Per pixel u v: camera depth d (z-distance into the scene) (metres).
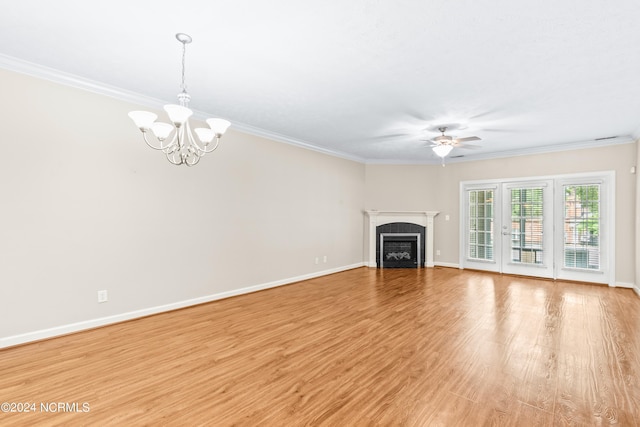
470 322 3.53
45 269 2.99
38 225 2.95
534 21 2.09
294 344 2.94
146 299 3.69
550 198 5.85
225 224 4.49
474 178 6.75
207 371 2.43
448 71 2.85
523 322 3.54
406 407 1.99
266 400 2.06
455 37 2.30
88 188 3.25
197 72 2.95
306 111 3.99
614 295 4.71
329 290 5.01
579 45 2.39
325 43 2.41
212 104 3.79
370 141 5.55
